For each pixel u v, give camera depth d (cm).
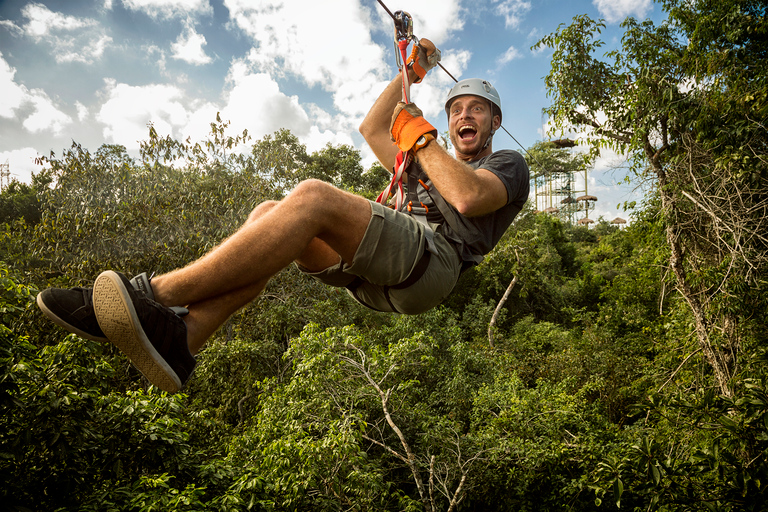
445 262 142
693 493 371
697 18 750
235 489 465
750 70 684
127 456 455
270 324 1066
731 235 639
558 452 647
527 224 2464
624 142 809
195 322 113
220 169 1195
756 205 596
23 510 374
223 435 767
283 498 489
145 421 481
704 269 660
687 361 761
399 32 162
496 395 852
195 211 1084
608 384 1129
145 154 1121
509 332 2006
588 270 2750
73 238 1052
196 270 110
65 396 408
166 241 1070
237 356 955
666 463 378
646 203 799
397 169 143
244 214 1091
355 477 502
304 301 1162
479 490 685
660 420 552
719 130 626
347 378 696
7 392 377
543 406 771
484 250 153
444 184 135
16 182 2250
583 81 812
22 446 393
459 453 636
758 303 596
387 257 126
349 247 127
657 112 679
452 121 183
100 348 478
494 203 139
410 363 747
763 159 584
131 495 408
